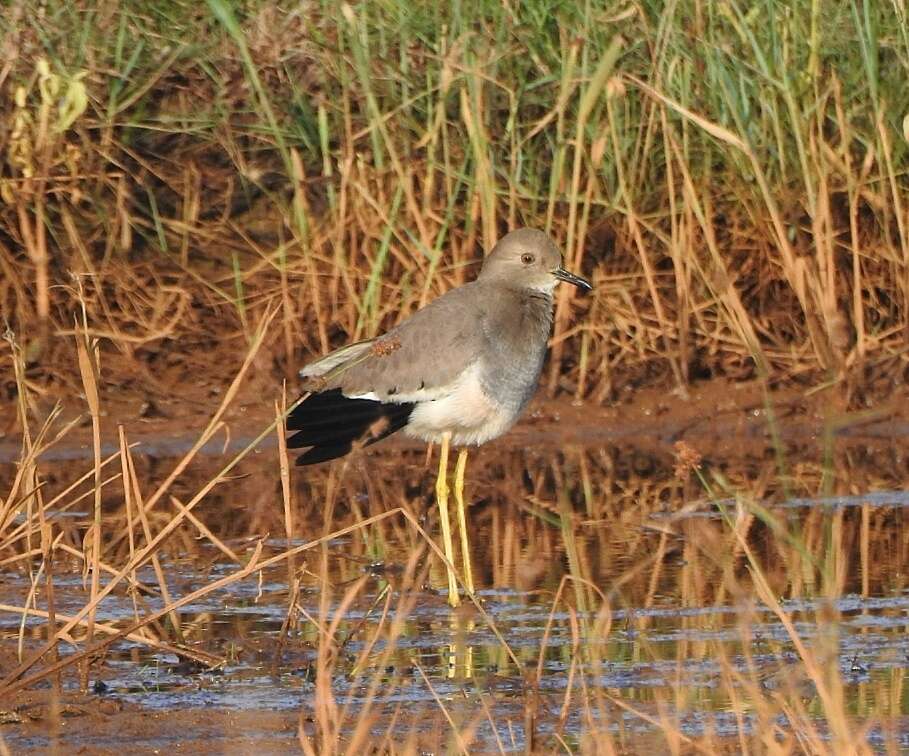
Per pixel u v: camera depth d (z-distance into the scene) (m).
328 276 15.31
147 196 16.03
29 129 15.09
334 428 11.23
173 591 10.18
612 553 11.00
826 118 16.08
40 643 9.02
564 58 15.02
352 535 11.69
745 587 10.13
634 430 14.88
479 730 7.72
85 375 8.72
